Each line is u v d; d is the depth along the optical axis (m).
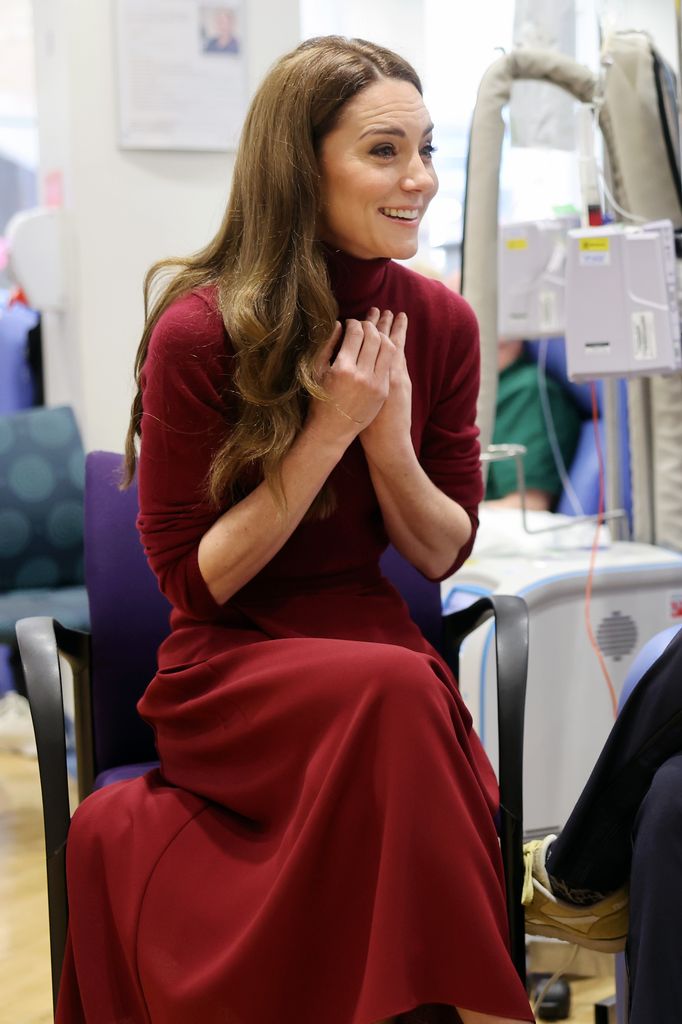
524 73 2.45
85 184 3.53
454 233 3.52
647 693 1.54
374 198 1.55
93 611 1.83
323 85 1.55
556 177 2.69
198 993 1.38
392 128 1.54
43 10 3.78
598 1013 1.99
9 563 3.41
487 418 2.49
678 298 2.34
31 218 3.63
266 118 1.57
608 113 2.49
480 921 1.32
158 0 3.51
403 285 1.73
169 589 1.63
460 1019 1.40
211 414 1.58
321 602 1.68
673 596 2.46
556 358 3.35
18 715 3.95
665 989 1.41
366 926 1.36
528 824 2.37
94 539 1.85
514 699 1.60
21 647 1.58
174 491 1.60
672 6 3.24
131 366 3.62
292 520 1.57
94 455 1.91
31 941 2.46
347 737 1.36
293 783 1.45
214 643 1.63
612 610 2.41
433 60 4.54
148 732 1.84
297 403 1.58
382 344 1.58
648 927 1.42
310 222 1.57
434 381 1.76
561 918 1.67
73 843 1.52
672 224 2.45
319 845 1.36
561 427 3.34
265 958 1.36
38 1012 2.15
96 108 3.51
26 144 6.01
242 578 1.60
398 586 1.92
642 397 2.61
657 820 1.43
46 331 4.02
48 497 3.44
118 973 1.49
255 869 1.43
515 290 2.58
